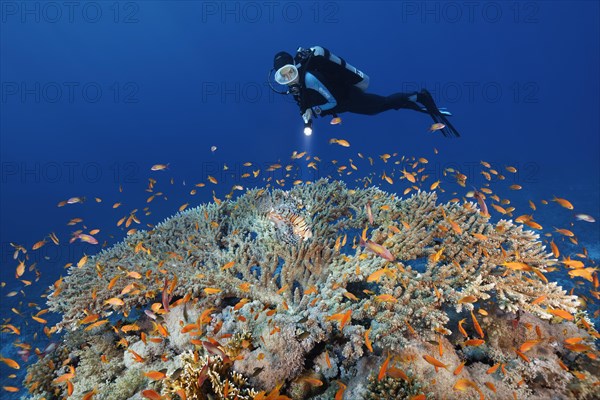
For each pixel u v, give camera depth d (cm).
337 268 404
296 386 317
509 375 300
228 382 289
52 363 426
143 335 349
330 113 643
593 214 1470
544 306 353
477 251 382
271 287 410
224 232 540
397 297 346
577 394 287
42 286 1302
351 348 300
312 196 552
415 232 423
